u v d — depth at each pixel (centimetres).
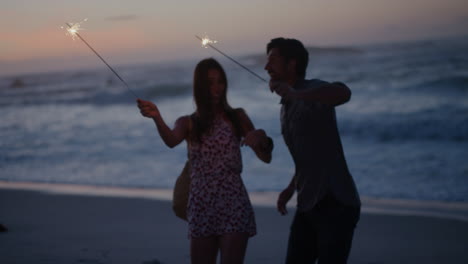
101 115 2527
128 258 490
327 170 286
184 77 4641
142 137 1677
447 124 1598
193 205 295
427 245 551
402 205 774
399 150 1305
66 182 1078
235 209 293
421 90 2416
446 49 4762
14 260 482
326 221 287
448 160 1131
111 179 1080
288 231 614
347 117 1823
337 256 281
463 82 2425
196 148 299
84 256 498
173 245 545
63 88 4947
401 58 4222
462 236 588
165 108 2716
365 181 973
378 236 598
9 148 1645
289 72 293
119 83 4712
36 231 632
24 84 6550
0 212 782
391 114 1848
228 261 284
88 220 708
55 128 2116
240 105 2473
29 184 1062
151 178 1068
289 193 335
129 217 724
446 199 806
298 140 291
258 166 1118
